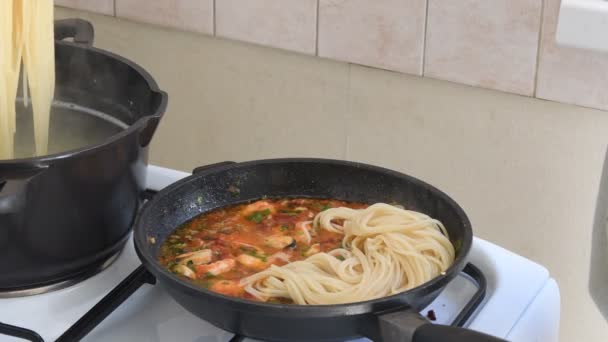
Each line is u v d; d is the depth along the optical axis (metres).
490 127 1.58
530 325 0.91
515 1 1.45
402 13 1.55
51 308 0.92
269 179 1.04
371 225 0.96
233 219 1.00
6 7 1.04
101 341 0.87
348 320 0.76
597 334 1.63
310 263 0.90
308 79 1.71
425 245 0.91
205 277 0.89
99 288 0.95
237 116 1.83
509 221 1.63
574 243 1.59
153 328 0.89
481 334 0.72
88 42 1.18
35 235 0.88
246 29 1.72
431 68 1.57
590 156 1.51
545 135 1.53
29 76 1.08
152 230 0.94
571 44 1.26
